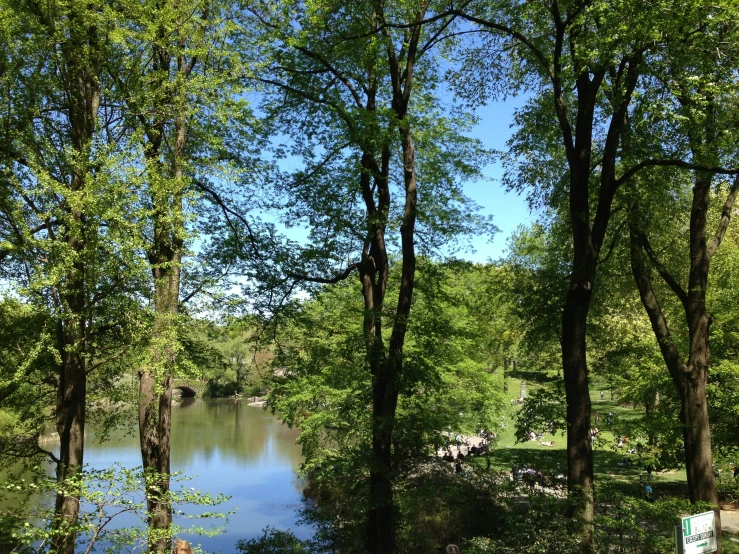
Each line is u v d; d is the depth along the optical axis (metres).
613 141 11.44
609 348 22.03
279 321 15.76
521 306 16.12
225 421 55.66
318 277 15.73
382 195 14.34
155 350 9.87
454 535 13.59
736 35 9.23
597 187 14.27
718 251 18.70
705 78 9.70
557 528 9.11
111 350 11.48
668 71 10.29
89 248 8.56
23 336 11.22
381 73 14.43
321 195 15.00
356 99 14.46
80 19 10.19
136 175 9.23
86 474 7.64
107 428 15.74
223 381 54.12
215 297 12.92
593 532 9.25
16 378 8.83
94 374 14.30
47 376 12.76
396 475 13.29
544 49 13.25
